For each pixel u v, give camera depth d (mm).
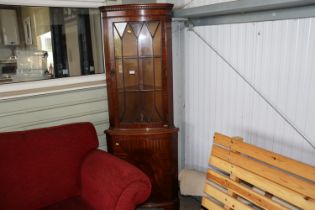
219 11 1897
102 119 2678
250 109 2145
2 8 2168
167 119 2352
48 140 1954
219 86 2361
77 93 2504
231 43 2186
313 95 1750
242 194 1630
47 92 2350
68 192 1979
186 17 2326
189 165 2807
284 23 1825
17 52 2271
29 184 1843
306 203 1310
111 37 2236
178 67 2594
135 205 1739
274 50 1911
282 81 1899
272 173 1479
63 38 2455
